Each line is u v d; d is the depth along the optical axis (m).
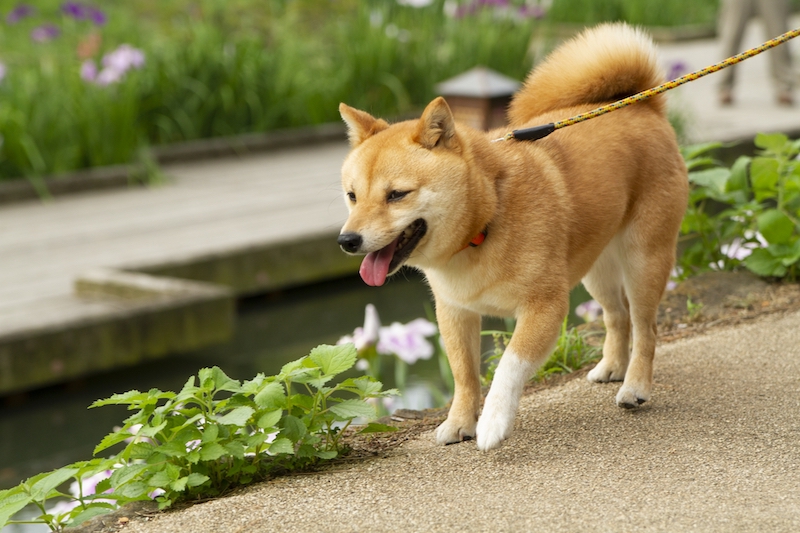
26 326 5.49
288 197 8.63
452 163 3.17
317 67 12.09
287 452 2.88
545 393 3.91
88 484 3.71
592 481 2.86
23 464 4.86
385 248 3.20
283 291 7.54
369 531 2.59
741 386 3.66
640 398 3.51
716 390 3.64
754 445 3.08
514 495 2.78
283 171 9.76
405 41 12.21
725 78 11.77
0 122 8.97
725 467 2.91
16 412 5.51
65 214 8.32
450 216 3.17
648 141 3.67
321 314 6.96
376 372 4.43
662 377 3.88
